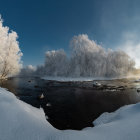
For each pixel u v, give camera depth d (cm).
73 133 605
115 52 7700
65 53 7944
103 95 2505
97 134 593
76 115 1456
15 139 505
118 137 543
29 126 612
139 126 620
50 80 5647
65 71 6919
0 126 557
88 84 4191
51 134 578
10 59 2448
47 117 1378
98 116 1423
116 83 4459
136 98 2259
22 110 764
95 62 6731
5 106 734
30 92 2666
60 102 1975
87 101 2056
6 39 2442
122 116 984
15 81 4769
